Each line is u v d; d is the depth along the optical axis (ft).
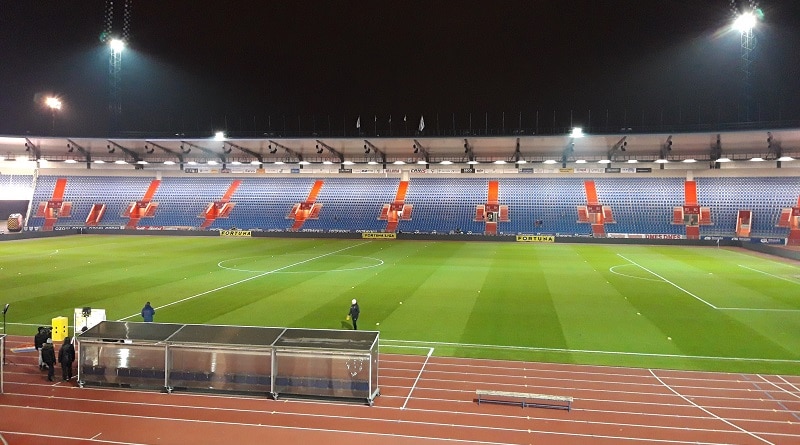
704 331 67.26
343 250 157.28
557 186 211.20
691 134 177.17
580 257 142.00
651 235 183.11
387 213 211.61
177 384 46.55
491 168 220.23
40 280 101.76
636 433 38.83
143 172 236.63
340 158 225.76
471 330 67.82
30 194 223.30
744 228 180.75
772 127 172.45
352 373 44.42
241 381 46.06
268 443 37.29
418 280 104.01
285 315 75.31
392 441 37.65
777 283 101.40
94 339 47.50
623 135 181.98
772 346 60.95
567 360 56.08
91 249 154.61
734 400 45.27
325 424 40.24
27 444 36.86
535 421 40.86
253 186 230.27
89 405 43.50
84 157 228.02
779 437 38.27
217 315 75.10
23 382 48.49
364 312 77.30
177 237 197.57
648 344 61.72
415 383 49.03
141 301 83.82
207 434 38.58
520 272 114.93
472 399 45.19
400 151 217.77
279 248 161.79
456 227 201.57
